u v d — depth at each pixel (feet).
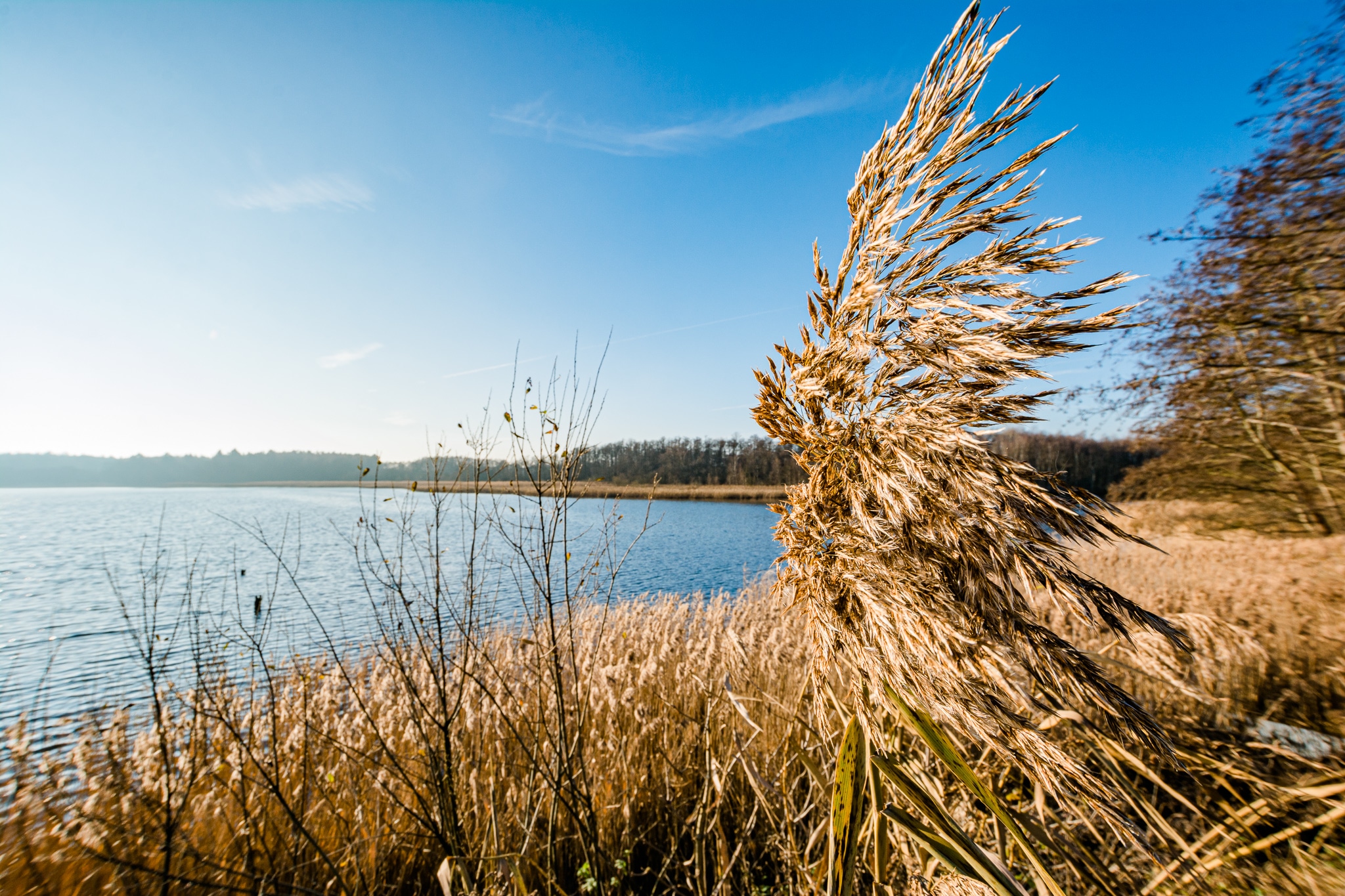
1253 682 11.00
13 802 7.17
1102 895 4.70
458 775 9.78
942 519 4.54
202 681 9.50
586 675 12.63
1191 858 5.19
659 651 14.65
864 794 4.67
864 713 5.06
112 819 7.63
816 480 5.49
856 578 4.90
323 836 9.32
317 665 12.88
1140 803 5.15
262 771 7.93
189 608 9.83
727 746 10.99
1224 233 24.72
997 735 4.53
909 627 4.50
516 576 10.16
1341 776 6.04
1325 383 24.67
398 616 9.81
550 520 9.31
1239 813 5.88
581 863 9.80
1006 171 4.49
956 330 4.49
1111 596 4.19
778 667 13.56
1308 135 21.59
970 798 7.00
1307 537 29.94
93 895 7.13
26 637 24.50
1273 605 17.75
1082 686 4.26
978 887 5.19
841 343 5.23
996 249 4.51
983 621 4.39
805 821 8.73
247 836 8.53
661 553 72.02
